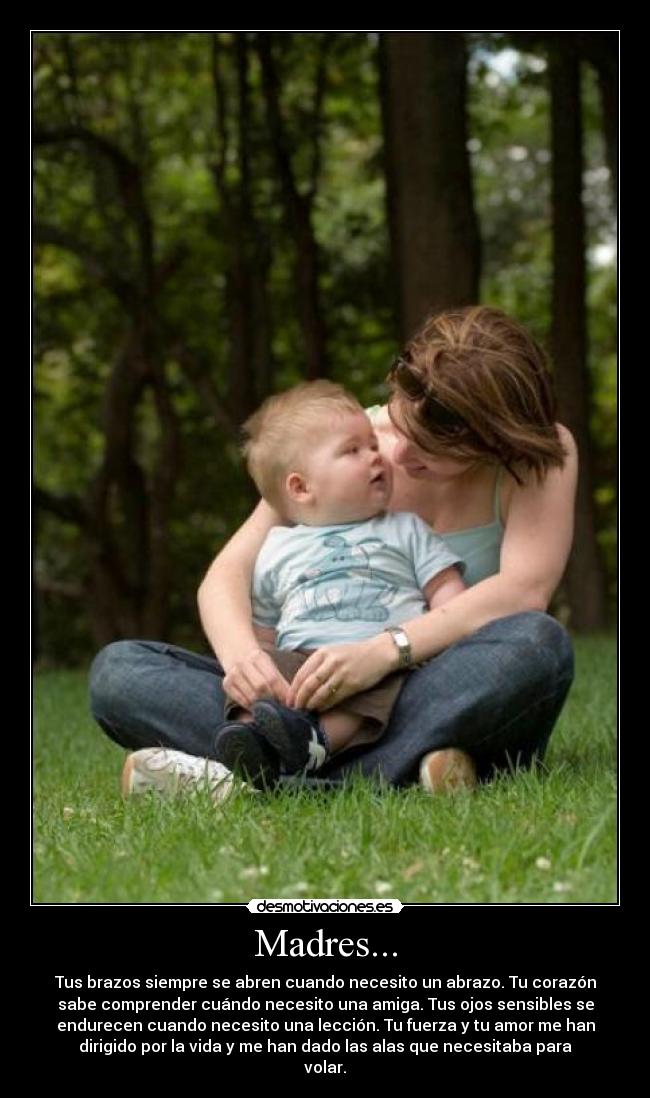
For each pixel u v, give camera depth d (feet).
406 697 16.81
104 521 64.13
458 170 46.55
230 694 16.98
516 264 85.20
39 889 13.12
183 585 75.66
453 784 16.43
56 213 68.64
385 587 17.70
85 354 73.92
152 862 13.50
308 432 18.11
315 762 16.37
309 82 64.80
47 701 37.45
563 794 15.67
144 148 66.18
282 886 12.85
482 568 18.26
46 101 60.75
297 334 72.08
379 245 68.03
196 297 71.26
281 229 61.31
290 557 18.12
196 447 73.31
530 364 17.62
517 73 56.24
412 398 17.47
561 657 16.85
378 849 13.65
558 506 17.84
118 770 21.70
